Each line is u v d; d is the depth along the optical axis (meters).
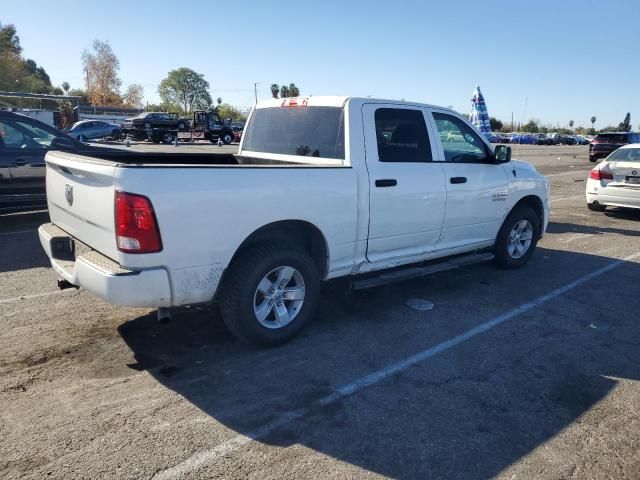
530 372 3.83
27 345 4.00
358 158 4.41
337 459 2.78
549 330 4.62
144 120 33.78
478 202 5.58
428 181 4.95
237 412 3.19
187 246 3.38
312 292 4.20
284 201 3.84
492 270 6.48
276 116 5.25
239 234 3.63
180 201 3.31
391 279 4.78
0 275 5.69
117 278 3.19
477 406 3.34
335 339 4.29
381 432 3.03
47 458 2.70
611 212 11.40
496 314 4.96
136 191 3.16
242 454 2.79
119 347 4.02
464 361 3.97
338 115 4.56
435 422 3.15
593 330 4.66
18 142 8.03
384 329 4.52
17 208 8.14
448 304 5.20
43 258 6.41
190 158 5.46
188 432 2.97
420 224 4.98
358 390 3.49
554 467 2.77
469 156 5.57
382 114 4.69
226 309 3.82
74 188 3.71
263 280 3.92
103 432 2.94
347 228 4.34
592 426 3.16
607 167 10.65
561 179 18.77
